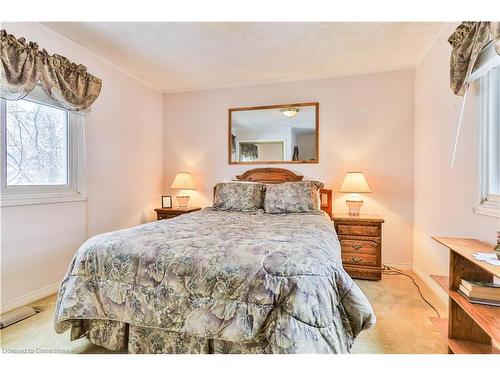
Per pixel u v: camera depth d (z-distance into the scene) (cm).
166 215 347
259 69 313
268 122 353
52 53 232
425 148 268
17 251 211
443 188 226
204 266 130
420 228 282
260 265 125
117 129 310
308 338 111
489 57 158
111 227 303
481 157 172
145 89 358
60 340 165
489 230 163
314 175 337
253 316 118
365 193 316
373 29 228
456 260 149
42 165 233
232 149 367
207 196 379
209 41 249
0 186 201
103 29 228
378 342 164
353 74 322
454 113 208
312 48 262
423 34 235
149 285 136
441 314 199
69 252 253
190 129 385
